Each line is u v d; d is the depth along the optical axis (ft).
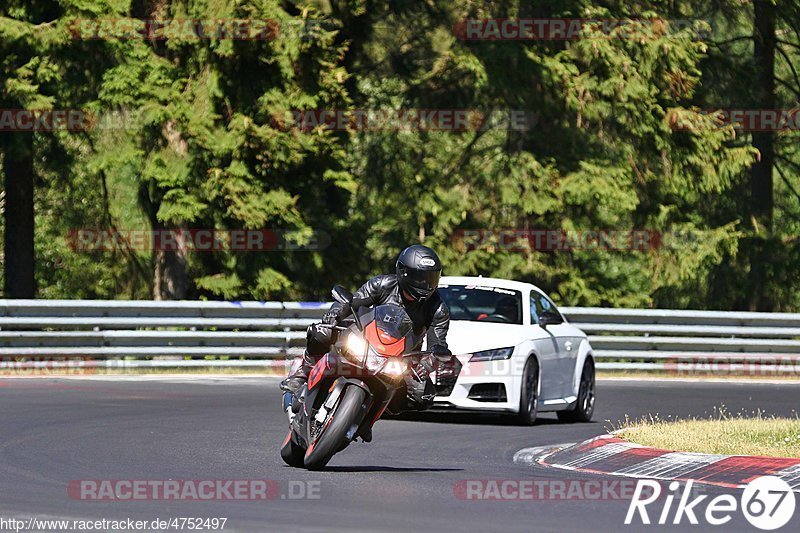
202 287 338.95
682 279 403.95
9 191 362.12
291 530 97.96
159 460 138.92
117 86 311.68
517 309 199.72
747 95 424.05
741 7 417.08
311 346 130.00
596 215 391.45
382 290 130.00
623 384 277.44
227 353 272.92
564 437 175.22
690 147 384.06
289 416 131.54
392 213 395.14
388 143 398.62
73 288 470.80
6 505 107.45
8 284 362.53
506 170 378.12
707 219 441.68
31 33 305.12
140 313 269.44
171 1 327.67
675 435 157.28
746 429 165.48
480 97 379.96
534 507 112.68
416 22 403.13
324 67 320.91
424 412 202.80
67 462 135.33
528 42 367.25
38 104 305.94
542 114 375.66
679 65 376.07
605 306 402.72
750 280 440.45
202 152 317.22
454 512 108.47
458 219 380.17
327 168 327.67
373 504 111.55
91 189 428.15
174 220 320.29
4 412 182.50
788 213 485.97
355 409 124.98
